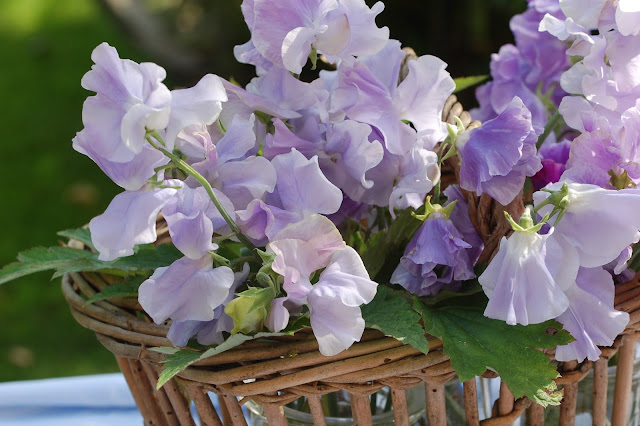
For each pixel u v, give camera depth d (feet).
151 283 2.68
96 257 2.97
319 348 2.67
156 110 2.56
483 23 7.30
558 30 2.89
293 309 2.70
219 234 2.79
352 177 2.83
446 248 2.78
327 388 2.76
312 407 2.81
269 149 2.82
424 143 2.86
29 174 9.49
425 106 2.85
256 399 2.79
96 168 9.52
